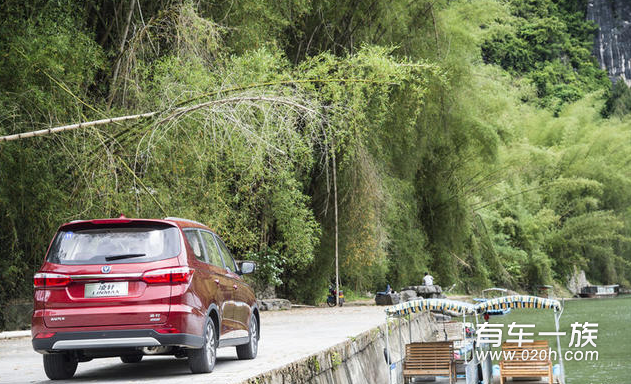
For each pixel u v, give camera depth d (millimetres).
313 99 17734
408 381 12820
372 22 27844
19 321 18344
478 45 36156
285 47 27875
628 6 144500
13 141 15531
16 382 8602
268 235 30109
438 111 32938
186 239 8406
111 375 9102
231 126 16281
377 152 29516
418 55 29109
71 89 16531
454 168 39844
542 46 112562
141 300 7824
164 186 16969
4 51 15273
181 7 18000
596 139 71938
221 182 18078
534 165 55750
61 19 16812
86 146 15977
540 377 14117
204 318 8242
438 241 41250
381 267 35781
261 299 28891
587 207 70500
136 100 17641
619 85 116438
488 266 50625
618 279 75812
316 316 23500
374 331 14070
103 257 7973
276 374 7766
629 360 20625
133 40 17969
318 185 30188
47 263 8031
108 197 16047
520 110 73062
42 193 16047
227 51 20531
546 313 40188
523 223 63719
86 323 7781
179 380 7898
